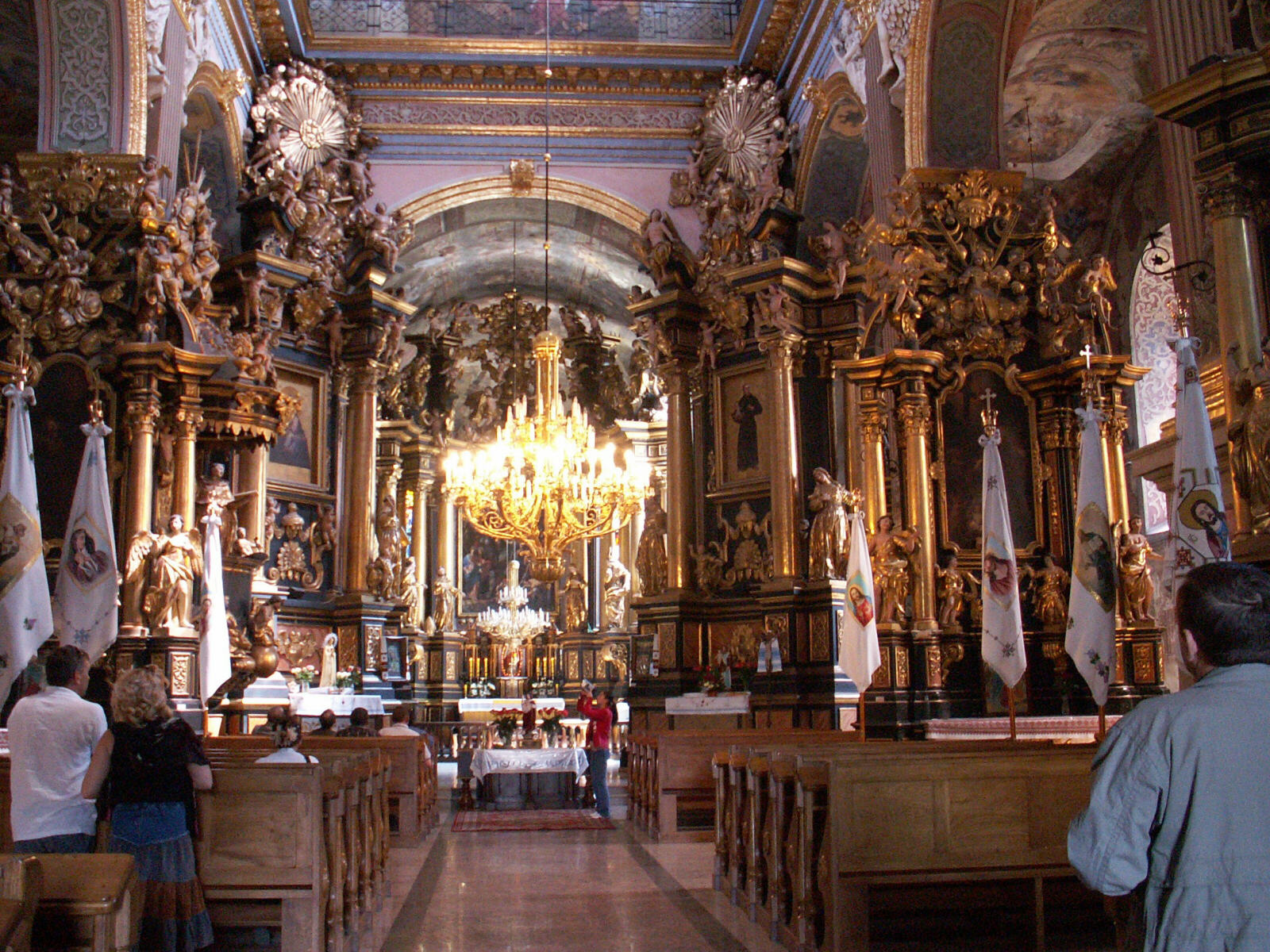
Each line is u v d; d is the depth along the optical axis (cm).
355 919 724
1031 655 1503
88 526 1102
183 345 1473
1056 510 1523
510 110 2280
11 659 914
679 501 2077
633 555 2950
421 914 824
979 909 728
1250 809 273
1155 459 1112
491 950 703
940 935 717
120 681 549
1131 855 278
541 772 1620
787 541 1898
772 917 733
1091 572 967
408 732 1430
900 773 634
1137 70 1802
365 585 2066
